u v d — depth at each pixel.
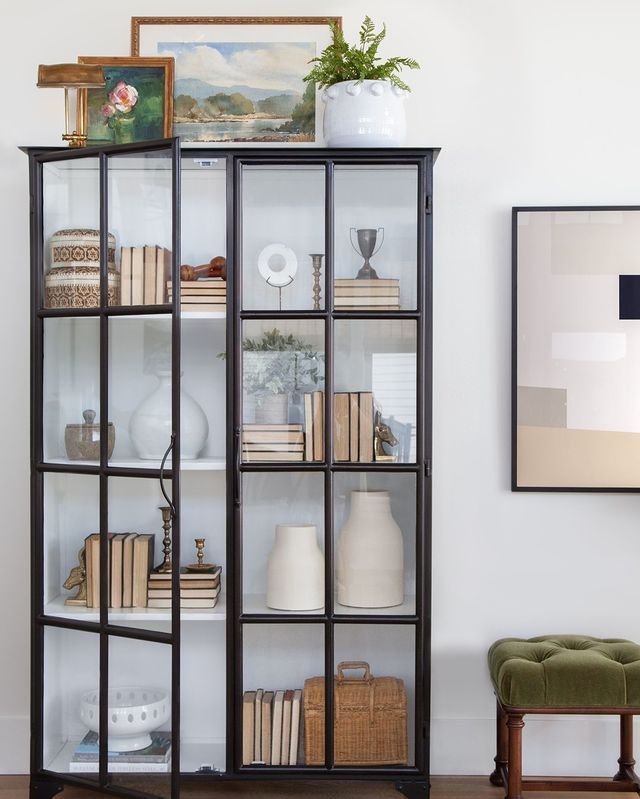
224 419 3.04
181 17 3.30
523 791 3.14
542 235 3.27
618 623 3.31
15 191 3.31
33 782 2.98
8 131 3.32
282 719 2.96
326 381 2.95
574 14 3.30
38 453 2.99
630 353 3.26
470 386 3.31
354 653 2.96
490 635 3.32
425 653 2.95
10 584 3.32
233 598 2.97
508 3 3.30
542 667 2.77
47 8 3.32
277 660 2.97
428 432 2.95
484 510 3.32
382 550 2.96
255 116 3.30
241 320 2.96
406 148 2.92
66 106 3.05
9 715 3.33
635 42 3.29
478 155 3.30
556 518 3.31
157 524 2.89
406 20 3.31
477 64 3.30
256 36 3.30
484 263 3.31
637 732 3.28
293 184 2.95
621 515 3.31
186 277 3.00
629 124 3.30
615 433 3.28
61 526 2.97
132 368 2.88
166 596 2.88
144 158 2.83
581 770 3.29
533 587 3.32
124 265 2.87
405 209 2.94
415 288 2.94
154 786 2.87
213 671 3.06
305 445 2.96
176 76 3.30
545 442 3.28
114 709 2.90
